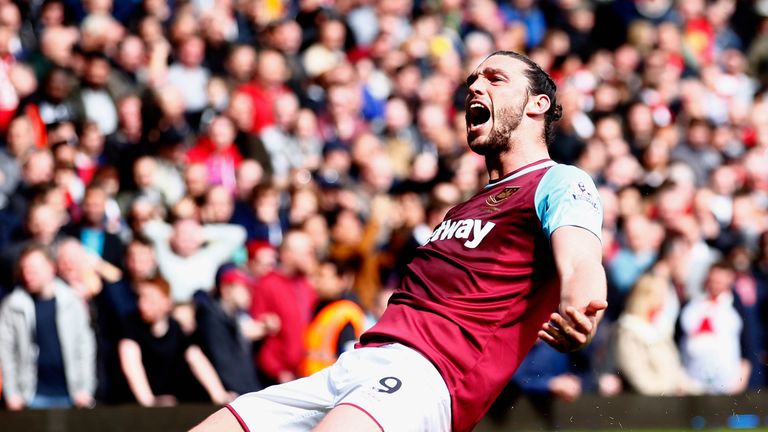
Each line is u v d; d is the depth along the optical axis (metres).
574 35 22.91
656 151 19.14
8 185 14.46
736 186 20.09
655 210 17.03
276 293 12.36
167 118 15.50
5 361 11.40
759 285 16.20
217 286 13.31
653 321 13.86
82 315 11.70
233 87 17.47
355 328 12.16
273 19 19.78
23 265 11.46
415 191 16.14
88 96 16.09
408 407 5.57
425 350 5.75
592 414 13.05
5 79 15.30
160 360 11.70
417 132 18.64
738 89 23.52
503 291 5.84
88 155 15.19
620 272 15.02
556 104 6.45
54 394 11.47
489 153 6.28
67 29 16.48
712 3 25.19
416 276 6.07
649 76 21.80
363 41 20.64
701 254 15.67
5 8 16.69
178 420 11.54
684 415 13.37
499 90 6.24
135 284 11.95
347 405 5.57
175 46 17.50
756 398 13.74
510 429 12.78
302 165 17.16
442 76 20.09
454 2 22.20
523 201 5.92
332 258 13.70
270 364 12.27
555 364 13.30
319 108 18.44
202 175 14.66
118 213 14.50
